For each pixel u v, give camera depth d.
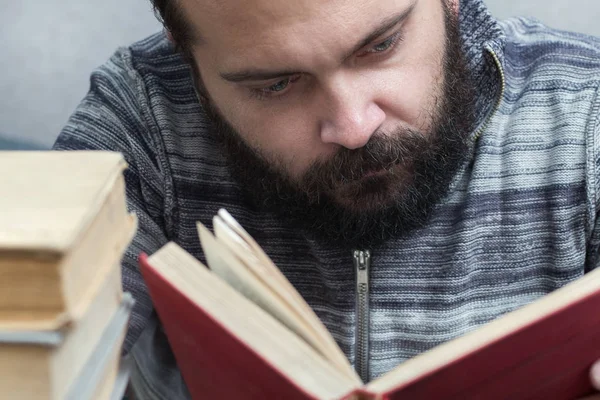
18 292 0.39
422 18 0.75
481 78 0.91
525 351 0.53
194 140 0.98
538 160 0.92
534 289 0.94
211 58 0.76
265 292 0.52
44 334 0.39
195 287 0.50
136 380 1.00
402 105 0.76
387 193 0.82
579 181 0.89
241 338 0.47
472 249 0.93
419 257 0.94
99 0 1.54
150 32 1.56
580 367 0.61
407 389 0.48
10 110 1.60
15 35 1.55
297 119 0.78
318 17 0.66
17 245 0.37
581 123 0.90
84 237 0.41
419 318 0.94
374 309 0.95
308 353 0.49
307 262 0.98
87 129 1.00
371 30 0.68
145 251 0.97
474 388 0.53
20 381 0.40
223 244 0.53
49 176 0.46
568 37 0.98
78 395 0.43
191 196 0.98
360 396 0.45
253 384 0.51
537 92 0.94
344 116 0.73
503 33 0.91
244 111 0.80
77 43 1.56
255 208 0.98
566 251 0.91
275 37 0.67
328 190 0.81
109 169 0.47
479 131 0.92
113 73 1.02
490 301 0.95
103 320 0.48
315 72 0.71
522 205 0.92
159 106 0.98
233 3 0.67
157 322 1.00
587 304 0.52
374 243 0.88
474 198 0.92
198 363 0.57
